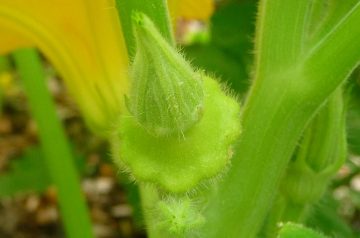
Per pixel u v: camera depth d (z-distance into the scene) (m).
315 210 0.32
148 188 0.19
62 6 0.23
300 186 0.23
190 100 0.17
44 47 0.25
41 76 0.31
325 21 0.20
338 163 0.23
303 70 0.19
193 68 0.18
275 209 0.24
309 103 0.19
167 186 0.17
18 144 0.84
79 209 0.32
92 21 0.23
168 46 0.16
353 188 0.47
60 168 0.31
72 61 0.24
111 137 0.22
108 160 0.42
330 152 0.22
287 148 0.20
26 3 0.23
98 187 0.75
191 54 0.37
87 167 0.48
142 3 0.18
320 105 0.19
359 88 0.29
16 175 0.43
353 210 0.48
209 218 0.19
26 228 0.75
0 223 0.76
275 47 0.19
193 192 0.18
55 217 0.76
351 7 0.19
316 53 0.19
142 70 0.16
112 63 0.24
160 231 0.18
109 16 0.23
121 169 0.19
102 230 0.73
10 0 0.23
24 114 0.87
